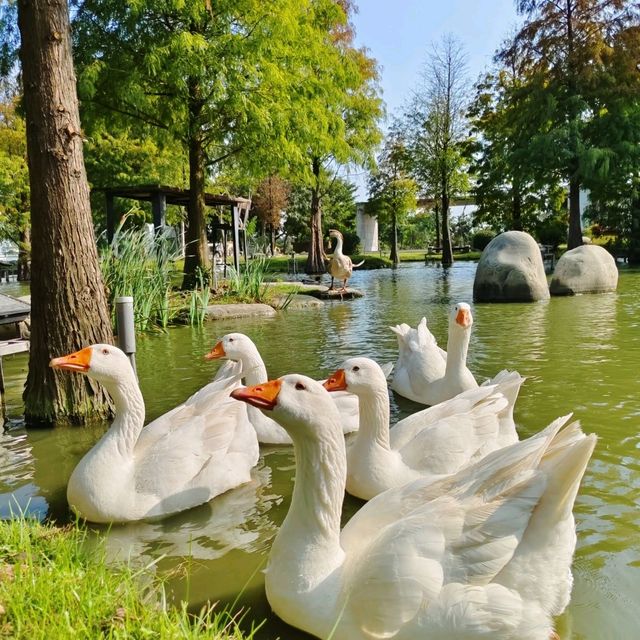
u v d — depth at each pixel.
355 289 20.17
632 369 7.68
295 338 10.90
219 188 31.42
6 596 2.56
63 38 5.92
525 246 16.70
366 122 32.00
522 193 33.41
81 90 14.35
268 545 3.72
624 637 2.78
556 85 27.50
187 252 16.80
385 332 11.33
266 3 15.38
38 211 5.99
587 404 6.24
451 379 6.27
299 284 20.48
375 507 3.18
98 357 4.22
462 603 2.51
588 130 27.48
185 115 16.16
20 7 5.84
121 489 4.06
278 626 2.90
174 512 4.19
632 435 5.29
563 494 2.70
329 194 45.56
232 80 15.02
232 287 16.20
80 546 3.55
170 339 11.05
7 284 29.06
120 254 11.77
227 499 4.43
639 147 26.48
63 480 4.76
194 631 2.47
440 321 12.77
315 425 2.86
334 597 2.75
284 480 4.75
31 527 3.64
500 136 34.41
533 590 2.67
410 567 2.55
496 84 35.91
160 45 14.71
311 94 17.95
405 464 4.31
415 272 30.53
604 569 3.30
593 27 27.02
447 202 38.97
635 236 29.70
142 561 3.54
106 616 2.57
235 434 4.79
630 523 3.79
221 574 3.38
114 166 28.86
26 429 6.01
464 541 2.62
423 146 38.81
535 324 11.85
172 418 4.68
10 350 6.82
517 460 2.82
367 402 4.23
